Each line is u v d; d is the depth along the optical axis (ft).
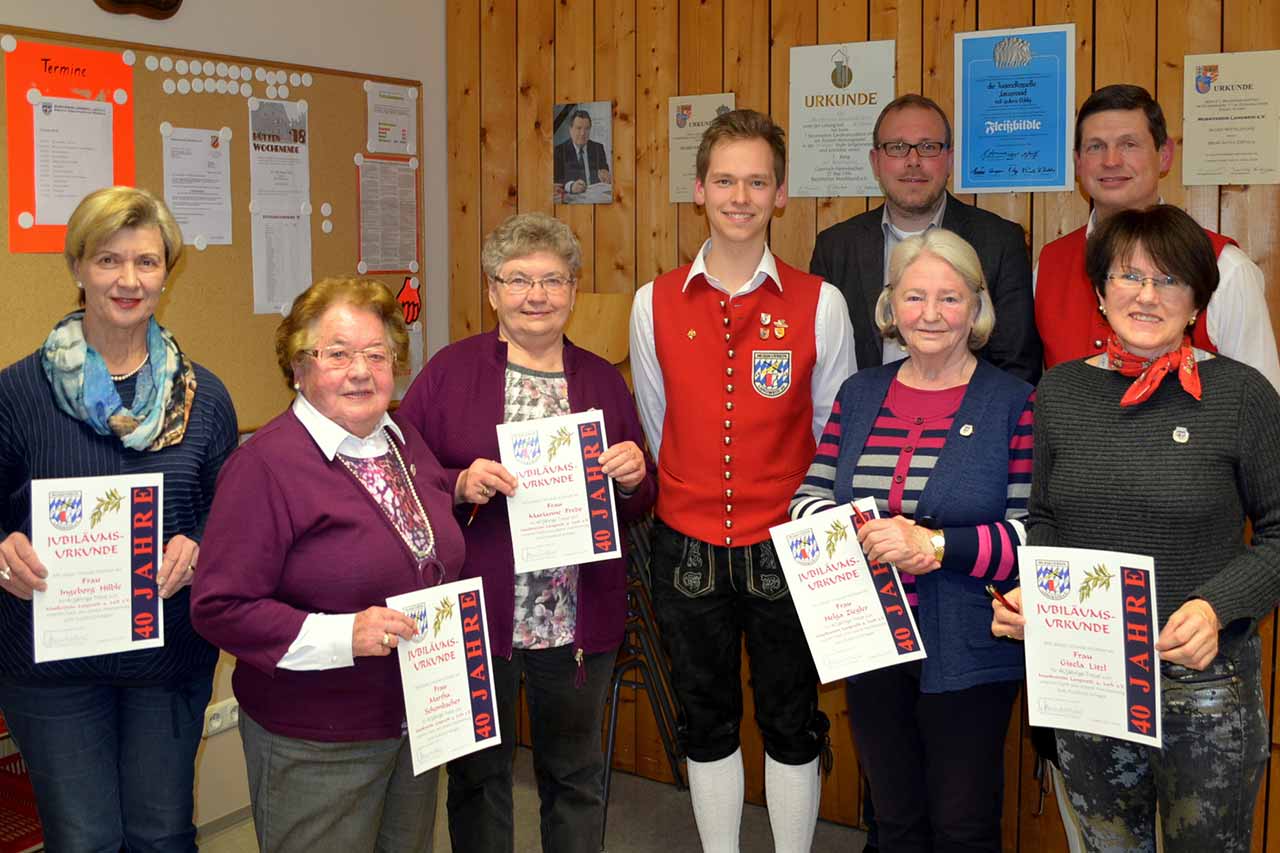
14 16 9.20
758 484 8.29
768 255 8.48
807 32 11.14
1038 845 10.80
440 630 6.37
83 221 6.65
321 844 6.39
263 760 6.35
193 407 7.23
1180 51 9.57
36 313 9.54
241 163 11.10
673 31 11.88
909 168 9.35
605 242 12.55
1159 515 6.18
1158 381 6.26
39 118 9.43
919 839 7.64
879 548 6.98
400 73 12.85
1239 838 6.21
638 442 8.46
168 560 6.83
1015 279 9.29
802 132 11.25
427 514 6.68
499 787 8.12
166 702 7.14
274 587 6.15
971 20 10.37
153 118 10.28
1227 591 5.95
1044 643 6.25
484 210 13.37
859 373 8.00
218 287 10.97
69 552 6.53
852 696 7.68
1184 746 6.14
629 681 12.56
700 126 11.80
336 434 6.31
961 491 7.19
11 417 6.81
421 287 13.33
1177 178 9.73
